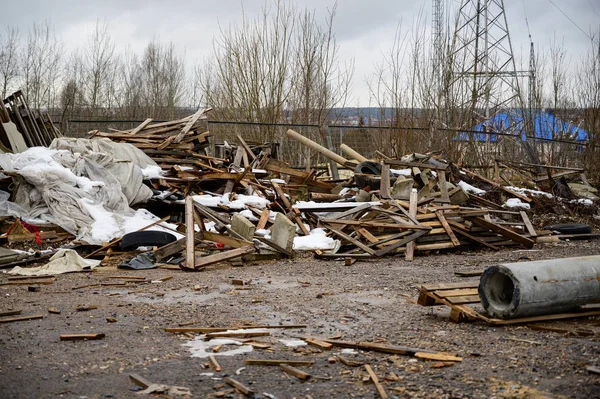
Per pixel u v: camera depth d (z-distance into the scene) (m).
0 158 15.37
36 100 40.22
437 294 7.47
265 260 13.09
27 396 4.90
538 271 7.05
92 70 46.16
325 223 14.13
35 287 9.71
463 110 28.70
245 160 20.11
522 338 6.52
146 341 6.57
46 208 14.71
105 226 14.28
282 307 8.30
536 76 34.00
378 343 6.32
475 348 6.16
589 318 7.34
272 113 30.75
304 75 31.89
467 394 4.84
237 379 5.27
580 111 34.66
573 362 5.63
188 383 5.18
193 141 19.67
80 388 5.07
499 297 7.34
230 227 13.61
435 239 14.27
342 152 26.27
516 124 31.17
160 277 10.89
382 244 13.59
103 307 8.36
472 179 22.14
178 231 15.04
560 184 23.36
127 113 46.22
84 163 15.88
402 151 26.33
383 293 9.30
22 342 6.54
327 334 6.80
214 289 9.72
